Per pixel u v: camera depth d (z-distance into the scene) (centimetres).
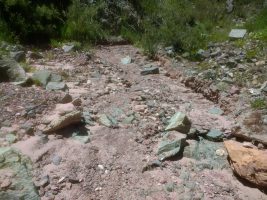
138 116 131
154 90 159
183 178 105
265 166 105
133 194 98
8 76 143
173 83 173
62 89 141
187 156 114
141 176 104
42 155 106
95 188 98
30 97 131
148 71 183
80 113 119
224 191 102
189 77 171
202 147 119
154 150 114
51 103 129
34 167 101
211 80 170
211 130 126
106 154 110
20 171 94
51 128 114
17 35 205
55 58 187
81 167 104
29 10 215
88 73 169
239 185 105
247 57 193
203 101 154
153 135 121
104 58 201
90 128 120
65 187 97
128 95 148
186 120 125
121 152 111
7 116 119
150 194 98
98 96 143
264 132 125
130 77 176
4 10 208
